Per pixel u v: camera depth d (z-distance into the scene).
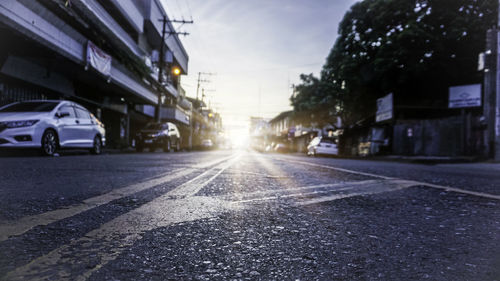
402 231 1.79
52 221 1.75
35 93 13.67
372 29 20.08
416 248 1.47
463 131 16.58
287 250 1.41
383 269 1.21
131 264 1.18
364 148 25.72
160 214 2.02
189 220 1.90
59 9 10.97
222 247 1.43
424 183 4.32
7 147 7.75
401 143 20.28
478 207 2.59
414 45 18.22
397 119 22.50
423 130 18.83
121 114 23.20
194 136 53.88
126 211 2.07
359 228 1.84
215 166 6.51
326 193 3.21
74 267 1.13
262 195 2.96
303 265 1.24
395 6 18.47
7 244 1.35
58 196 2.54
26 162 5.93
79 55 12.93
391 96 19.67
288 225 1.87
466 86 19.11
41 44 10.77
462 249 1.47
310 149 23.72
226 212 2.17
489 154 12.72
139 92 20.67
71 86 15.95
